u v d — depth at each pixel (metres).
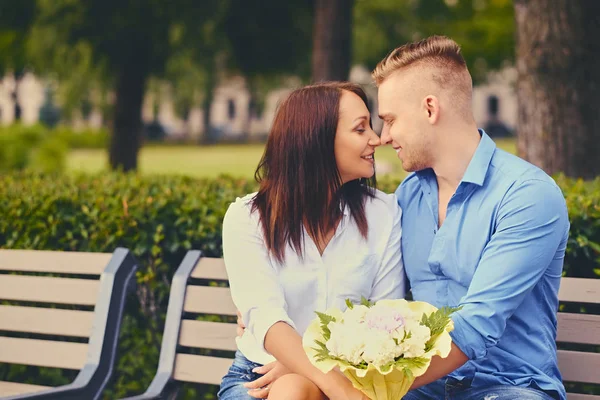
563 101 5.86
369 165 2.83
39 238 3.96
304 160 2.81
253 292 2.75
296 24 12.40
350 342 2.15
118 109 13.05
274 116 2.91
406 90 2.71
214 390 3.81
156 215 3.78
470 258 2.64
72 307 4.04
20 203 4.01
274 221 2.81
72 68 12.84
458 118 2.72
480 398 2.57
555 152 5.89
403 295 2.91
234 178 4.91
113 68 12.71
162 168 27.50
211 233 3.70
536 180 2.57
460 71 2.72
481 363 2.62
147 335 3.86
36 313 3.45
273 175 2.87
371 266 2.85
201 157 36.12
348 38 9.47
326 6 9.40
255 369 2.73
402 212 2.93
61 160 19.39
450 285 2.71
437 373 2.42
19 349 3.45
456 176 2.74
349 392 2.42
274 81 14.55
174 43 12.17
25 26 12.71
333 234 2.86
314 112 2.80
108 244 3.84
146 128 52.75
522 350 2.61
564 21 5.82
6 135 18.70
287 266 2.82
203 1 11.80
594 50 5.82
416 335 2.14
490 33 15.83
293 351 2.54
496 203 2.61
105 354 3.23
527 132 5.99
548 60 5.87
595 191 3.57
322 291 2.80
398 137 2.75
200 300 3.25
